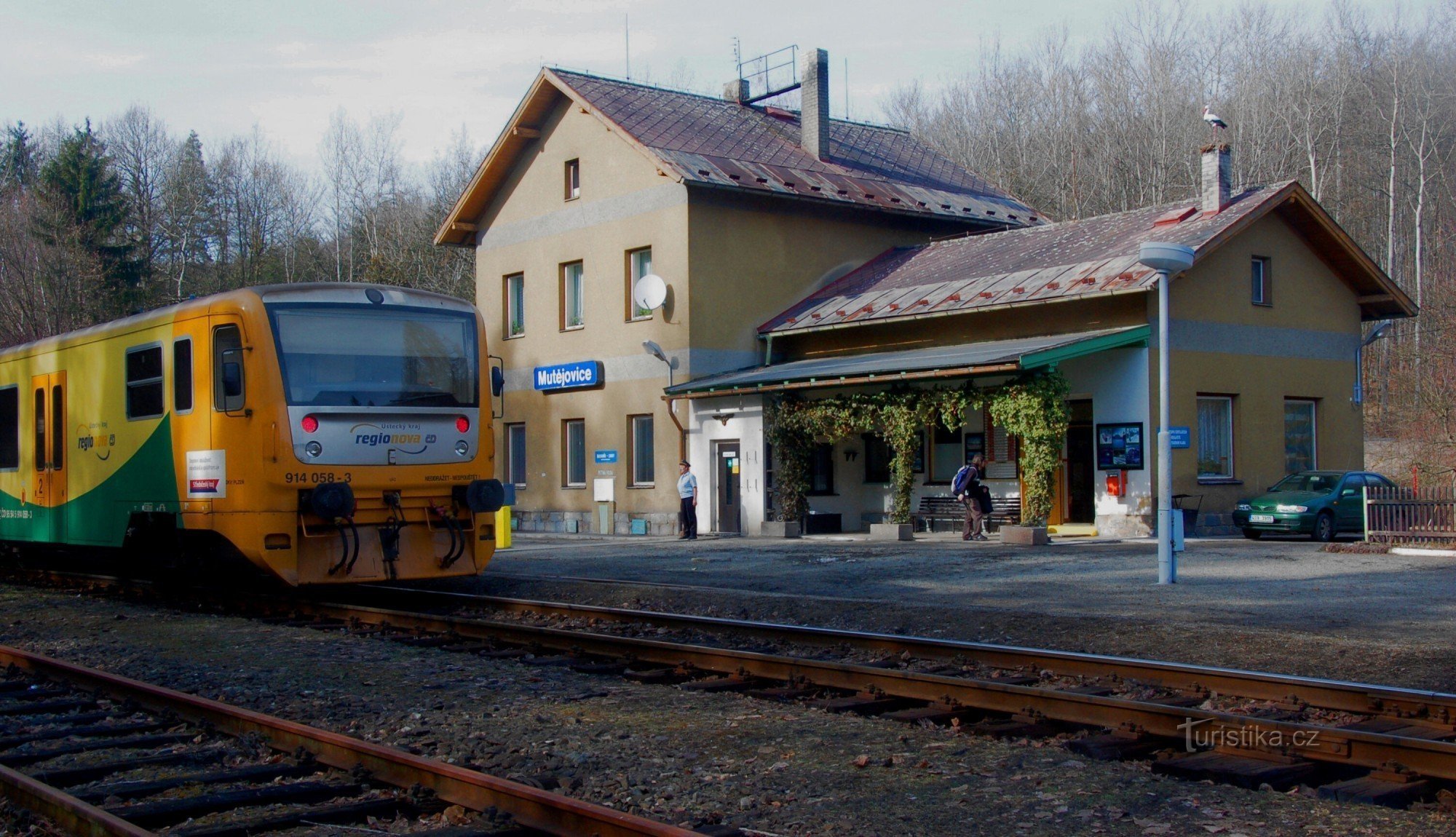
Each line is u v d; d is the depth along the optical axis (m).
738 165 29.98
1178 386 24.83
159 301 62.88
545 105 32.22
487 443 15.51
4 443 19.62
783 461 27.12
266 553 13.88
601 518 30.52
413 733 8.12
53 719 8.89
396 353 14.84
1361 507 24.67
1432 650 10.38
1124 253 25.30
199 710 8.55
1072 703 8.17
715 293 29.08
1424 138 51.88
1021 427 23.16
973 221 33.19
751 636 12.25
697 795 6.62
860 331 28.77
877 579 17.17
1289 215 27.41
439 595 16.42
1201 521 25.08
